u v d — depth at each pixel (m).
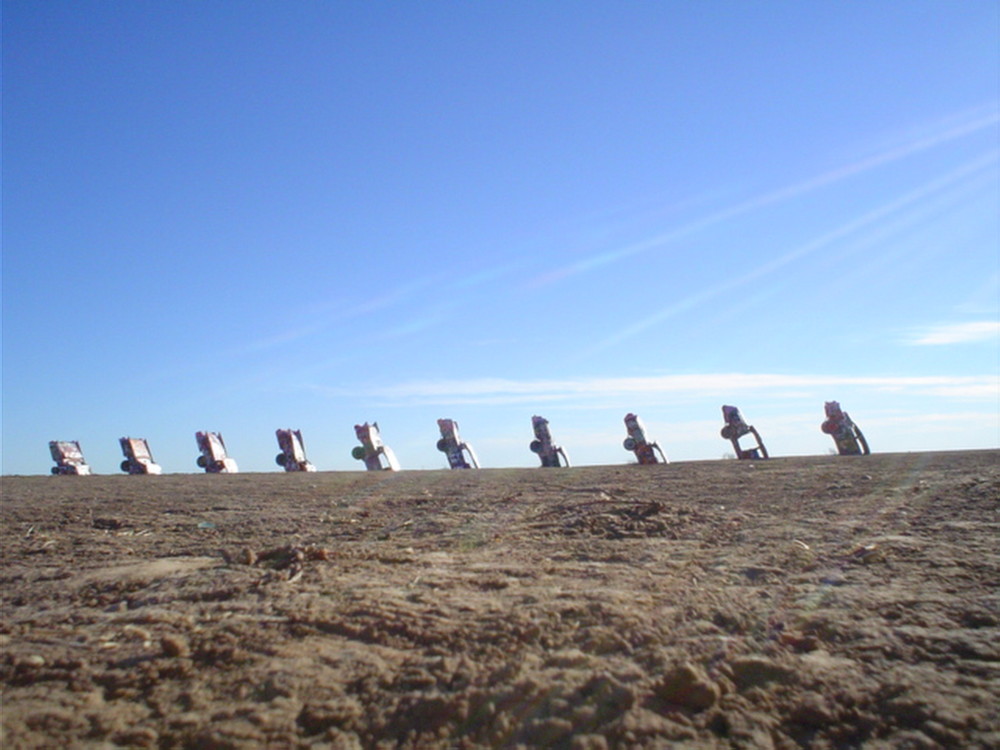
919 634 3.97
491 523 8.55
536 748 3.07
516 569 5.83
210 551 7.24
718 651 3.82
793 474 13.16
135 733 3.19
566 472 17.45
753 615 4.41
